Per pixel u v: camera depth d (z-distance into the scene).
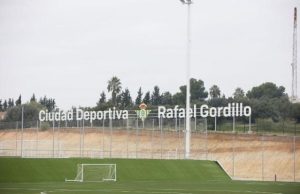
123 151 125.69
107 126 139.25
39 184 76.44
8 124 148.88
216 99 195.12
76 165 91.19
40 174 85.25
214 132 133.88
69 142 140.62
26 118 183.62
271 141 125.81
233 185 78.31
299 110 161.00
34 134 146.12
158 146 129.25
